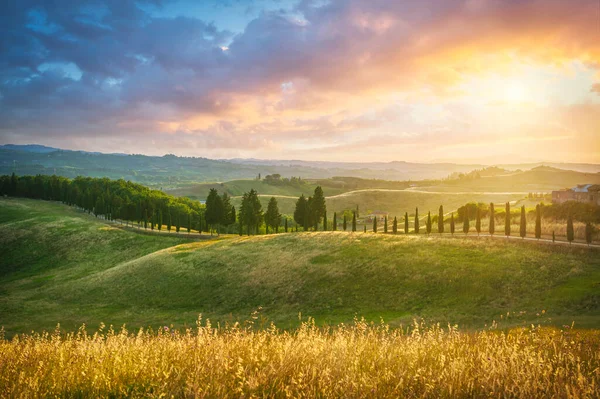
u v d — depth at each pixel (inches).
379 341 342.6
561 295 1416.1
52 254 4010.8
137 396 230.8
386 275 1895.9
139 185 7253.9
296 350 280.1
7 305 2369.6
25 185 7185.0
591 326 785.6
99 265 3641.7
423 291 1685.5
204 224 5007.4
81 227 4635.8
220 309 1913.1
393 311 1576.0
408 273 1865.2
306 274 2078.0
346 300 1748.3
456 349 319.9
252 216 4352.9
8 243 4249.5
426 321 1348.4
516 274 1670.8
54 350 331.9
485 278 1676.9
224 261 2532.0
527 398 219.6
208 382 233.8
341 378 235.8
